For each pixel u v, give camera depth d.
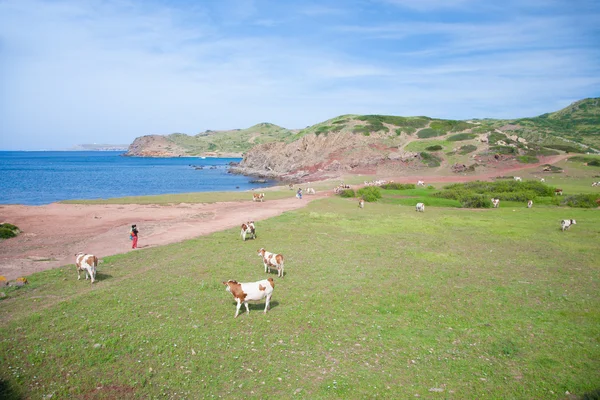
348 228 30.08
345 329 11.87
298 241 25.08
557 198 45.91
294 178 97.38
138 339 10.68
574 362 9.98
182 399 8.30
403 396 8.47
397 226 31.09
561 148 101.00
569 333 11.73
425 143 104.81
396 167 91.00
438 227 30.72
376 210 40.97
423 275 17.69
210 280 16.28
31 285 15.61
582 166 80.94
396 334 11.61
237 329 11.55
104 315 12.32
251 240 25.34
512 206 44.72
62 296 14.39
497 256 21.48
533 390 8.77
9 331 10.91
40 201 54.06
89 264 16.08
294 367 9.60
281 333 11.43
